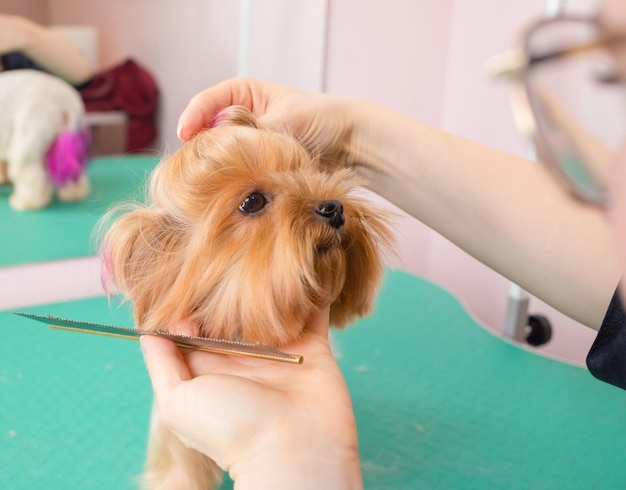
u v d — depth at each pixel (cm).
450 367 112
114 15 133
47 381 102
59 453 86
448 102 170
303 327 67
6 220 134
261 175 65
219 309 64
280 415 53
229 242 64
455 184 75
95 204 133
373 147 79
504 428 96
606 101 23
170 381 57
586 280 71
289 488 50
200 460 79
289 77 149
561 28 22
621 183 22
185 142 72
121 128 137
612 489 83
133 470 83
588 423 98
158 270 67
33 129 131
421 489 82
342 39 154
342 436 53
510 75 23
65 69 133
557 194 73
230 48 141
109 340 116
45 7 131
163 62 137
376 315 130
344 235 68
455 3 163
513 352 118
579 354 145
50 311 125
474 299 168
